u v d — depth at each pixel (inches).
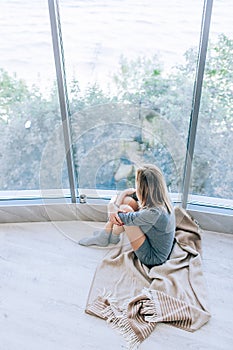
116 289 64.4
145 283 65.3
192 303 60.6
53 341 54.1
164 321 56.5
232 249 76.8
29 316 58.7
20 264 72.0
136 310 58.0
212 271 69.8
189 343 53.6
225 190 82.0
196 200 85.0
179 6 63.1
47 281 67.1
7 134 79.9
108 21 65.9
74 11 65.1
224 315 59.1
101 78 72.7
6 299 62.4
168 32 66.2
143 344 53.2
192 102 72.7
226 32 63.4
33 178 86.4
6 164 84.1
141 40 67.7
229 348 53.2
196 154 78.8
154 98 73.0
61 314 59.2
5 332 55.6
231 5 60.4
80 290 64.7
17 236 81.7
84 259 73.4
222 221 81.0
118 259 71.3
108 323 57.1
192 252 72.6
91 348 52.9
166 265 68.6
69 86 73.7
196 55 67.6
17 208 85.3
